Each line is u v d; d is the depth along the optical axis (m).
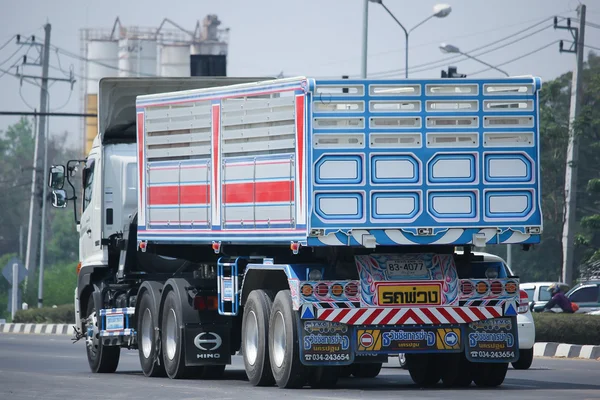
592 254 105.62
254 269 36.25
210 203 37.94
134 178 48.47
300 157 33.62
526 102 34.44
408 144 33.75
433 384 38.72
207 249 41.81
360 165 33.47
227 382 39.28
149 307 43.06
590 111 101.12
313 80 33.31
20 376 42.16
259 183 35.47
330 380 35.34
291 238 33.97
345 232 33.28
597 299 84.12
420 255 34.66
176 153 39.59
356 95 33.47
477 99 34.19
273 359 35.34
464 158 34.09
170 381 40.06
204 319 40.06
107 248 48.28
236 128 36.56
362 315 33.94
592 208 132.75
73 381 39.69
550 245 135.62
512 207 34.31
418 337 34.25
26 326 99.69
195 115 38.66
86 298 50.72
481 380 37.16
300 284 33.69
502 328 34.72
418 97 33.81
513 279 34.88
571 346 57.56
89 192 50.59
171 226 39.97
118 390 35.53
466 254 36.06
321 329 33.81
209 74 62.53
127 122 48.66
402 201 33.66
